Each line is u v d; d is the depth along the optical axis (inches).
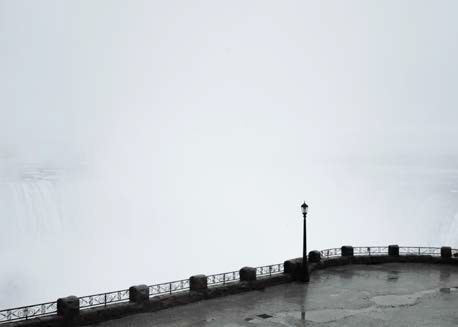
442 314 600.4
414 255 935.0
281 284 762.2
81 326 557.3
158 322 570.3
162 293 657.0
